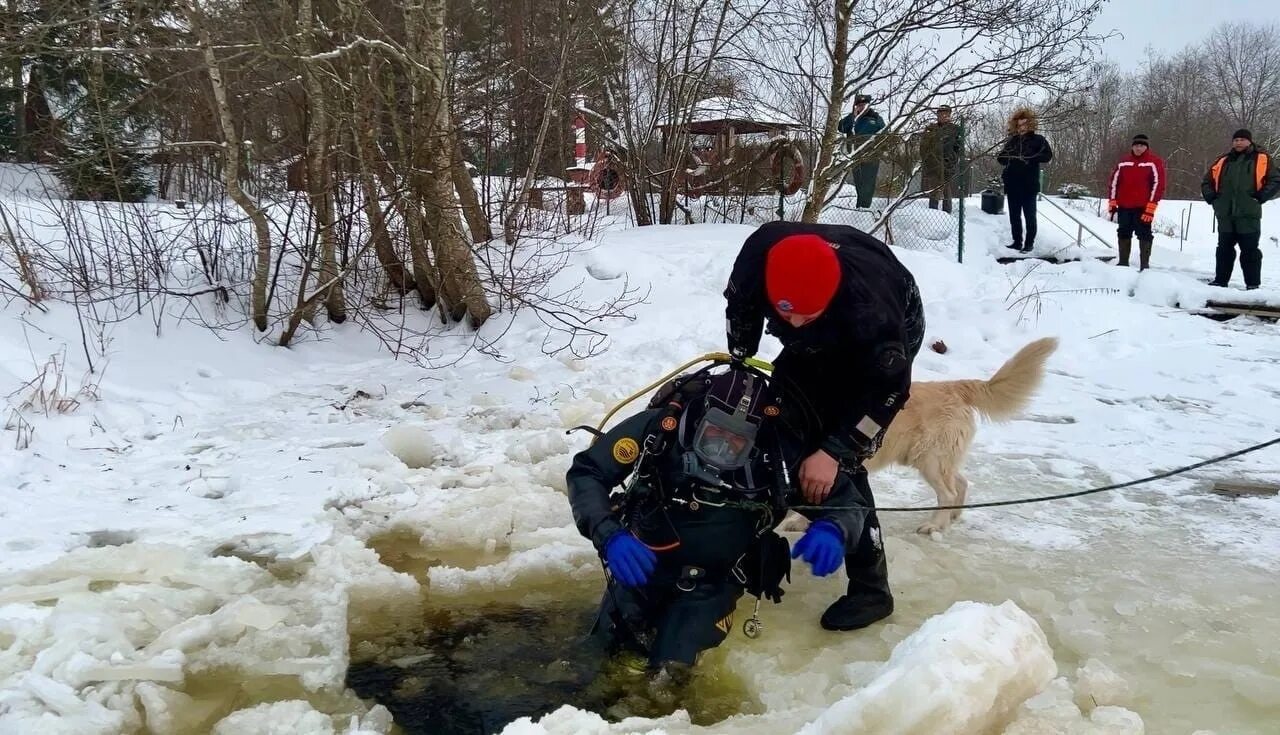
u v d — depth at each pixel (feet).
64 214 25.90
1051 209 62.75
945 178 42.45
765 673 10.05
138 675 9.51
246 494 15.12
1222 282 37.09
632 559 9.48
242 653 10.34
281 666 10.08
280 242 28.43
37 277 24.14
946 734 7.46
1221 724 8.96
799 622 11.50
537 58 33.06
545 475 16.17
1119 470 16.99
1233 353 26.94
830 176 35.53
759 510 10.25
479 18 31.14
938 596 11.98
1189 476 16.74
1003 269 40.14
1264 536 13.91
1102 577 12.48
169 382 21.67
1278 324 31.45
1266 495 15.76
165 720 9.04
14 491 14.82
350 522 14.30
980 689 7.63
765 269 9.91
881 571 11.32
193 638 10.41
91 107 26.07
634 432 10.55
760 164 45.52
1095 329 29.01
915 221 46.44
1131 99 136.15
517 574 12.71
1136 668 10.04
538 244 31.68
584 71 38.78
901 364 9.72
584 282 30.37
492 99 30.12
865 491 11.14
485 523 14.19
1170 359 26.17
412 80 24.94
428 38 24.44
